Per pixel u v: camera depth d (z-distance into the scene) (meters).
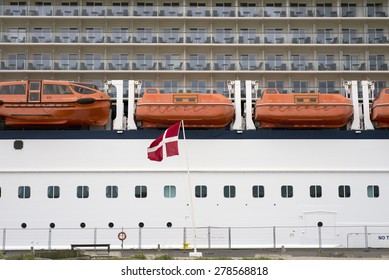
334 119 109.38
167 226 107.00
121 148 109.56
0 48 143.25
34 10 147.25
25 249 105.94
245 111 117.19
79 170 108.44
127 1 148.88
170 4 149.62
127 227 106.88
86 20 146.62
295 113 109.12
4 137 109.44
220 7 149.25
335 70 142.25
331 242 107.38
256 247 106.31
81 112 108.94
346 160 110.25
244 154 109.81
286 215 107.94
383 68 143.75
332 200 108.75
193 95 109.38
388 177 109.81
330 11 148.75
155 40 145.75
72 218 107.12
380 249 106.25
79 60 143.00
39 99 108.69
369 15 148.38
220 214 107.56
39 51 144.75
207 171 108.56
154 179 108.31
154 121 109.69
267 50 146.00
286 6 148.75
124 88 142.62
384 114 110.62
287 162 109.81
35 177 108.25
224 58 146.50
